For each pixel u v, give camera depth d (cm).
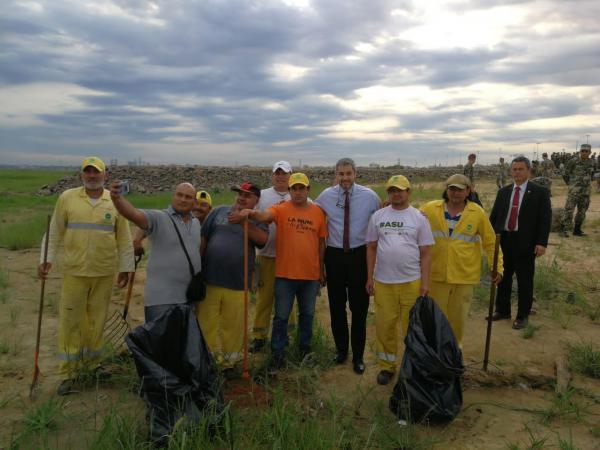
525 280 616
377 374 488
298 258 472
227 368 459
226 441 348
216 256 455
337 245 485
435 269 482
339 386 460
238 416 377
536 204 611
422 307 422
